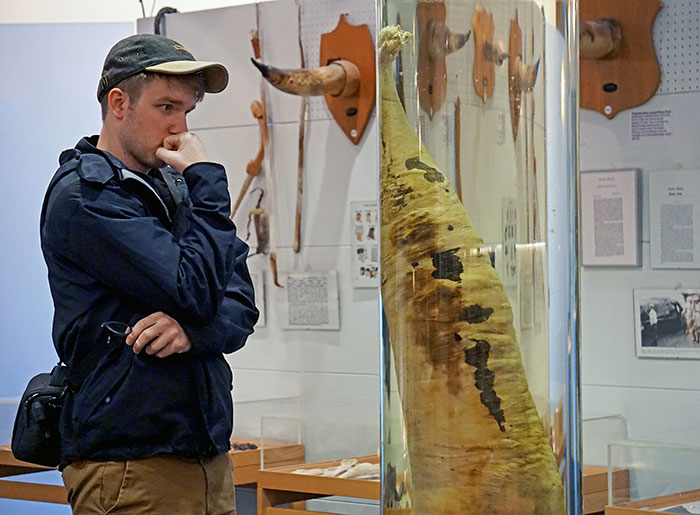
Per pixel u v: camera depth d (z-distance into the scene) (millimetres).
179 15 4371
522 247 712
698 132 3416
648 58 3488
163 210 1918
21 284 4367
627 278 3549
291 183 4160
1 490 4000
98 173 1839
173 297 1791
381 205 758
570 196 779
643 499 2877
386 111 749
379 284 767
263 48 4188
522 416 709
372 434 3598
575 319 784
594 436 3512
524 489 705
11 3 4594
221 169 1976
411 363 726
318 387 4109
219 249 1881
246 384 4297
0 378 4340
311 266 4121
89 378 1830
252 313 2035
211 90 2033
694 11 3404
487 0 708
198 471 1874
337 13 3986
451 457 714
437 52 718
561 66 764
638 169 3527
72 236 1816
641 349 3520
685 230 3438
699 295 3404
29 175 4355
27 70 4348
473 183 710
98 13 4555
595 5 3559
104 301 1847
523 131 714
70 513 4445
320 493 3365
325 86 3863
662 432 3480
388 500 755
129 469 1806
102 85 1975
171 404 1824
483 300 708
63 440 1852
